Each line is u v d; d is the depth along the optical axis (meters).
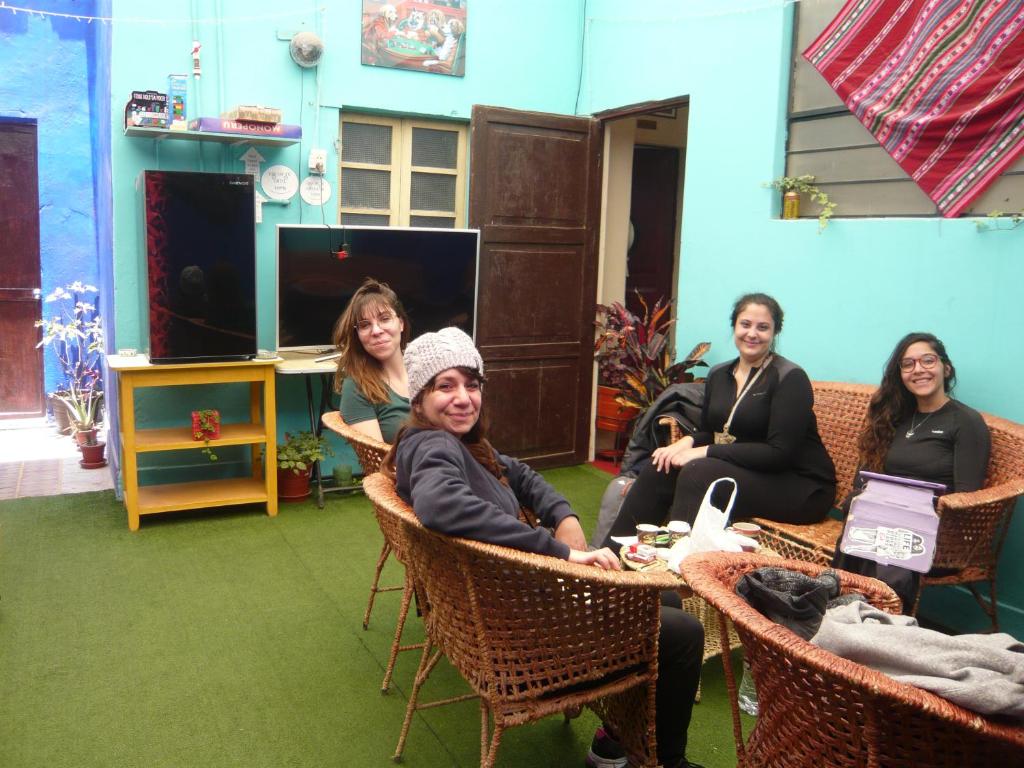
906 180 3.53
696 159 4.46
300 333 4.54
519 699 1.88
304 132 4.67
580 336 5.42
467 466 1.99
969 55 3.19
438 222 5.21
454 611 1.96
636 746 2.09
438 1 4.89
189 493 4.34
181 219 3.91
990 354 3.16
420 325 4.82
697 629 2.08
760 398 3.33
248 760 2.33
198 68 4.30
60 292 5.71
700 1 4.37
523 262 5.14
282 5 4.52
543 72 5.30
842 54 3.63
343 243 4.55
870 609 1.58
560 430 5.43
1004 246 3.09
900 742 1.36
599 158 5.32
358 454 2.79
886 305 3.52
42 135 5.79
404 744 2.39
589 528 4.30
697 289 4.49
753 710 2.63
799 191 3.93
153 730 2.46
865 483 2.97
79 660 2.84
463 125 5.19
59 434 5.95
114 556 3.76
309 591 3.46
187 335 4.00
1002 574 3.16
